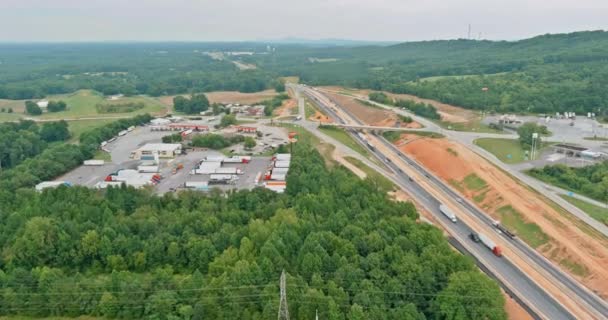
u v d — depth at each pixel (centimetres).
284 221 14462
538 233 16788
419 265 12338
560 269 14938
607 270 14412
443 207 19138
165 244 14525
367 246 13462
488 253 15925
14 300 12331
